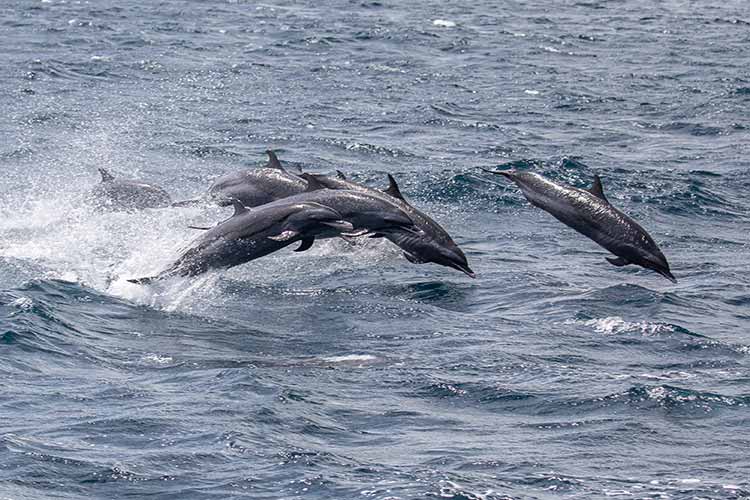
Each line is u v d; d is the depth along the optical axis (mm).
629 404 37625
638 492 30578
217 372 40312
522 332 47094
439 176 78625
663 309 50812
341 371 41406
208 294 51625
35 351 42000
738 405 37625
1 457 31672
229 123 97938
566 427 35812
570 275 57531
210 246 49875
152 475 31062
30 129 92375
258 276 55219
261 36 151250
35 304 46531
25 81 112875
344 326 47875
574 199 44562
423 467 32062
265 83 118562
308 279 55094
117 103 105188
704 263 61219
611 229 44031
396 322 48656
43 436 33500
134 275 53969
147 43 140875
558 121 104625
